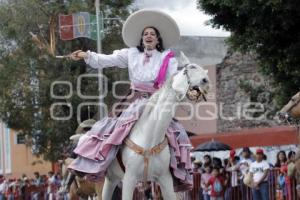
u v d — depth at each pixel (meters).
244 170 16.58
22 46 28.80
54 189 26.38
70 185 15.53
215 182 16.97
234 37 18.20
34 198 29.89
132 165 8.11
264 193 15.61
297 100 10.02
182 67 8.45
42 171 42.41
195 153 25.05
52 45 8.81
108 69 25.80
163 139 8.17
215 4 17.36
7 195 31.97
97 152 8.23
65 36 22.64
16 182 31.80
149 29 8.64
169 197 8.27
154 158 8.10
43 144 29.98
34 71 29.08
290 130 21.98
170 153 8.28
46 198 28.50
